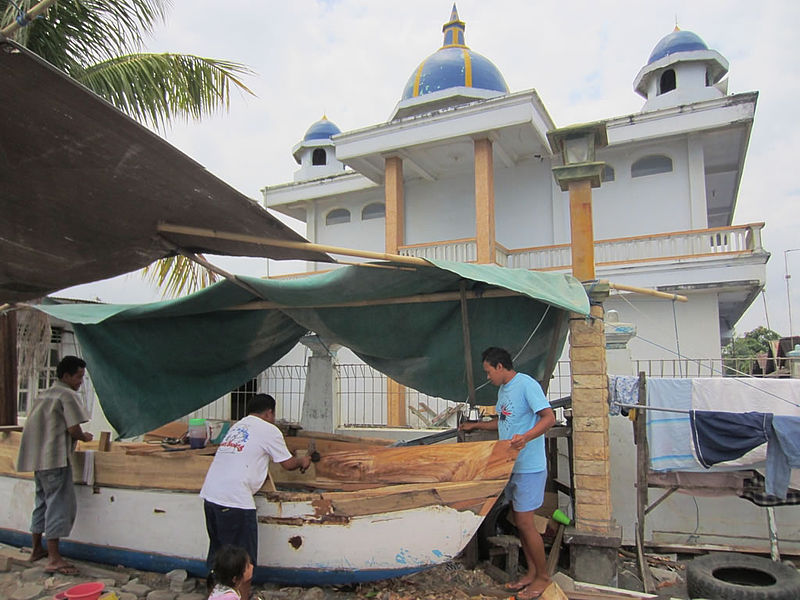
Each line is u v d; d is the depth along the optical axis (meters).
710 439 5.61
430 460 5.53
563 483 7.29
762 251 13.09
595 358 5.71
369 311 6.28
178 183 3.54
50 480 5.52
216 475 4.83
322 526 5.04
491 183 15.56
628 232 16.38
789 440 5.34
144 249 4.58
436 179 19.47
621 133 15.97
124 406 6.98
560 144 6.32
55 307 6.80
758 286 13.19
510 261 16.02
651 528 6.80
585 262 6.03
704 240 13.95
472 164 18.31
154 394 7.16
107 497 5.84
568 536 5.44
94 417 10.16
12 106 2.80
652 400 6.16
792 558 6.30
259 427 4.99
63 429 5.62
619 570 5.98
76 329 6.84
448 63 18.89
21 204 3.72
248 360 7.53
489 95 18.09
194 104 8.09
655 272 14.00
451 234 19.12
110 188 3.59
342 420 11.28
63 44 7.00
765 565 5.20
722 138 15.84
